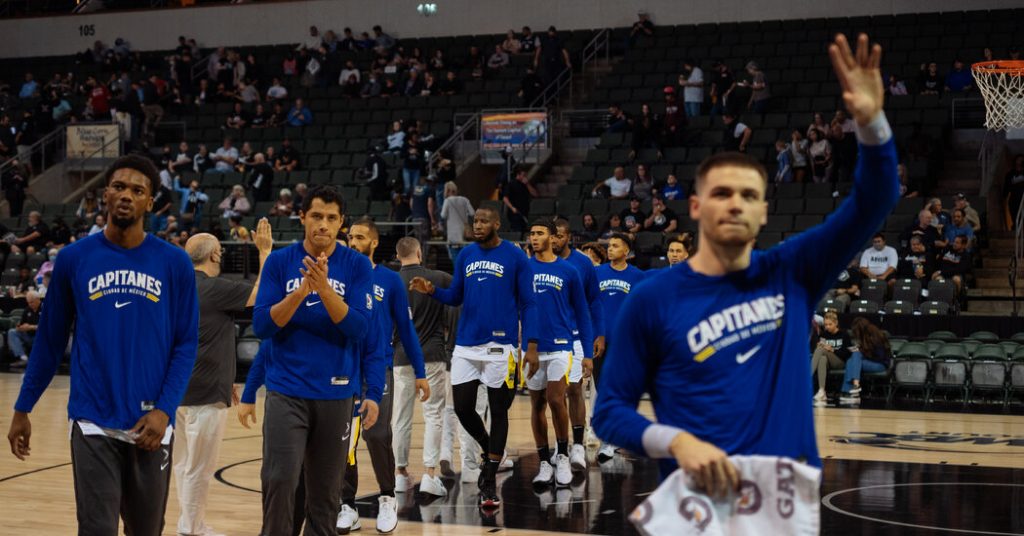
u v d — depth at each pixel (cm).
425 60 2317
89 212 2016
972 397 1318
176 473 586
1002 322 1336
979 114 1825
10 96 2467
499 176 1886
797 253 269
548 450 773
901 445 954
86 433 387
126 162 396
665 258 1541
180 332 406
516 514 671
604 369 273
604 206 1762
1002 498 716
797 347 262
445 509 687
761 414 257
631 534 614
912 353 1335
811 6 2156
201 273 582
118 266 395
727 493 247
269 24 2542
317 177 2014
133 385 391
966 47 1969
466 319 705
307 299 475
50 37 2683
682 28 2208
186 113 2353
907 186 1667
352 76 2286
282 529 471
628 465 860
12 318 1722
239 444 955
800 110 1933
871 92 249
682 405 261
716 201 259
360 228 624
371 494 734
